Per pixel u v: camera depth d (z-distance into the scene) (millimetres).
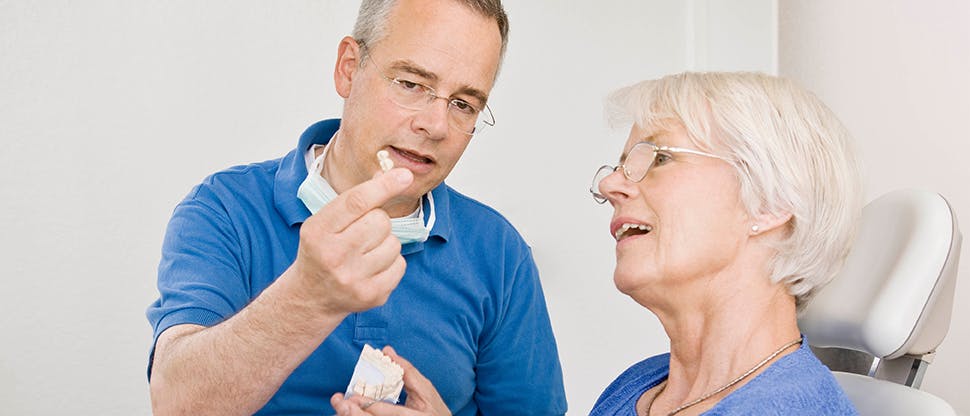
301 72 3059
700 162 1308
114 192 2891
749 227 1286
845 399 1229
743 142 1270
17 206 2805
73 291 2861
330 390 1666
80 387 2873
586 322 3297
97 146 2871
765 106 1283
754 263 1294
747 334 1287
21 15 2797
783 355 1278
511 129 3223
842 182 1278
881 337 1396
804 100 1308
